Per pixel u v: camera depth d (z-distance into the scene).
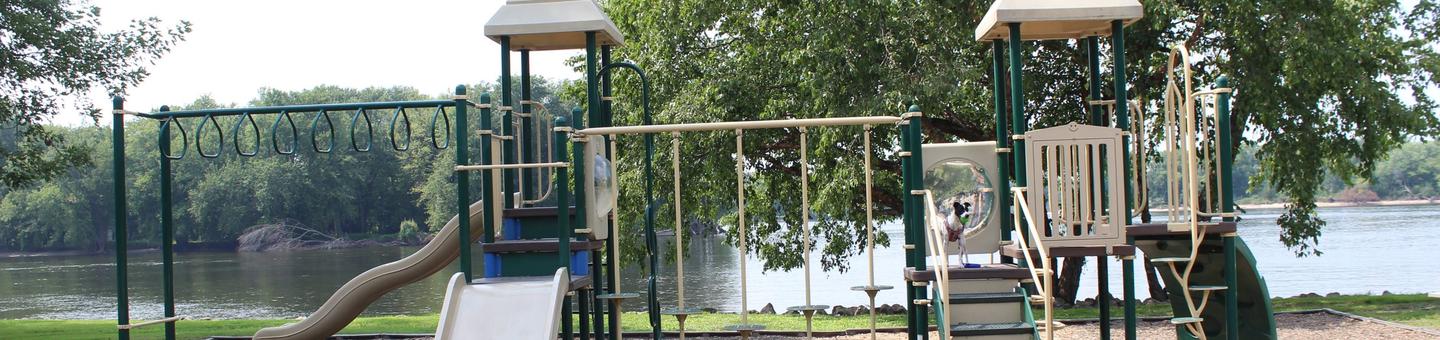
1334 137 13.84
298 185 73.12
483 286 6.45
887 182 16.73
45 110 19.12
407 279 9.69
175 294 33.72
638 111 15.22
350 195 74.94
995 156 7.57
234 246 75.75
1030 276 6.75
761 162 16.95
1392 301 13.48
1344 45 12.77
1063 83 15.06
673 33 14.80
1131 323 6.93
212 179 73.88
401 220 78.88
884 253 40.09
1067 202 6.86
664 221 16.48
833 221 17.67
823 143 12.98
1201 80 14.62
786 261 17.84
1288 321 11.45
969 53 13.64
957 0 13.06
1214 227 7.08
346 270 46.38
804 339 10.59
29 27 17.66
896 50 13.10
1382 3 14.09
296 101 78.38
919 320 6.75
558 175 6.68
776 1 14.26
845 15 13.02
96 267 55.03
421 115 78.56
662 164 14.98
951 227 7.07
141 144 80.00
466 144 6.86
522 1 7.65
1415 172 126.62
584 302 8.14
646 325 12.16
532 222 7.41
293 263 53.97
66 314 26.88
